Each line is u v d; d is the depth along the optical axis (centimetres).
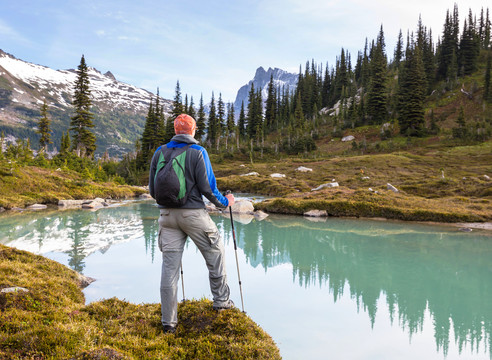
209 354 315
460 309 544
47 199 2211
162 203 334
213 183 357
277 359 330
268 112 11756
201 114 9250
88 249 955
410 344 422
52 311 401
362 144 7394
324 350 402
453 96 9244
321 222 1552
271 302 568
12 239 1069
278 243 1093
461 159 5031
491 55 10331
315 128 9631
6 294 426
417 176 3809
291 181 3834
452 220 1533
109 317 401
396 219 1639
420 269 791
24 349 295
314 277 724
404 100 7838
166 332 357
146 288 622
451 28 10950
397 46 13212
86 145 5906
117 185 3466
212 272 388
